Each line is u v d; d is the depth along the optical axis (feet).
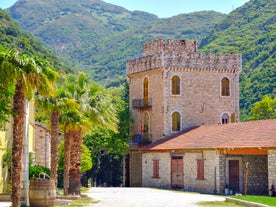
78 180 132.05
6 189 113.60
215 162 151.94
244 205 105.81
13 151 76.95
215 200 120.37
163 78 206.90
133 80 226.99
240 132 155.22
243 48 385.29
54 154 115.34
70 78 132.57
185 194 143.54
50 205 92.07
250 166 151.74
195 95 210.59
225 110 215.10
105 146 226.58
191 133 185.47
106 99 135.23
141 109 220.02
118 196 133.49
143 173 195.72
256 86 319.06
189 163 165.68
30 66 77.46
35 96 111.34
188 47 220.64
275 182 129.80
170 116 206.69
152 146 191.93
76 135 131.44
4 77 76.43
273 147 130.00
